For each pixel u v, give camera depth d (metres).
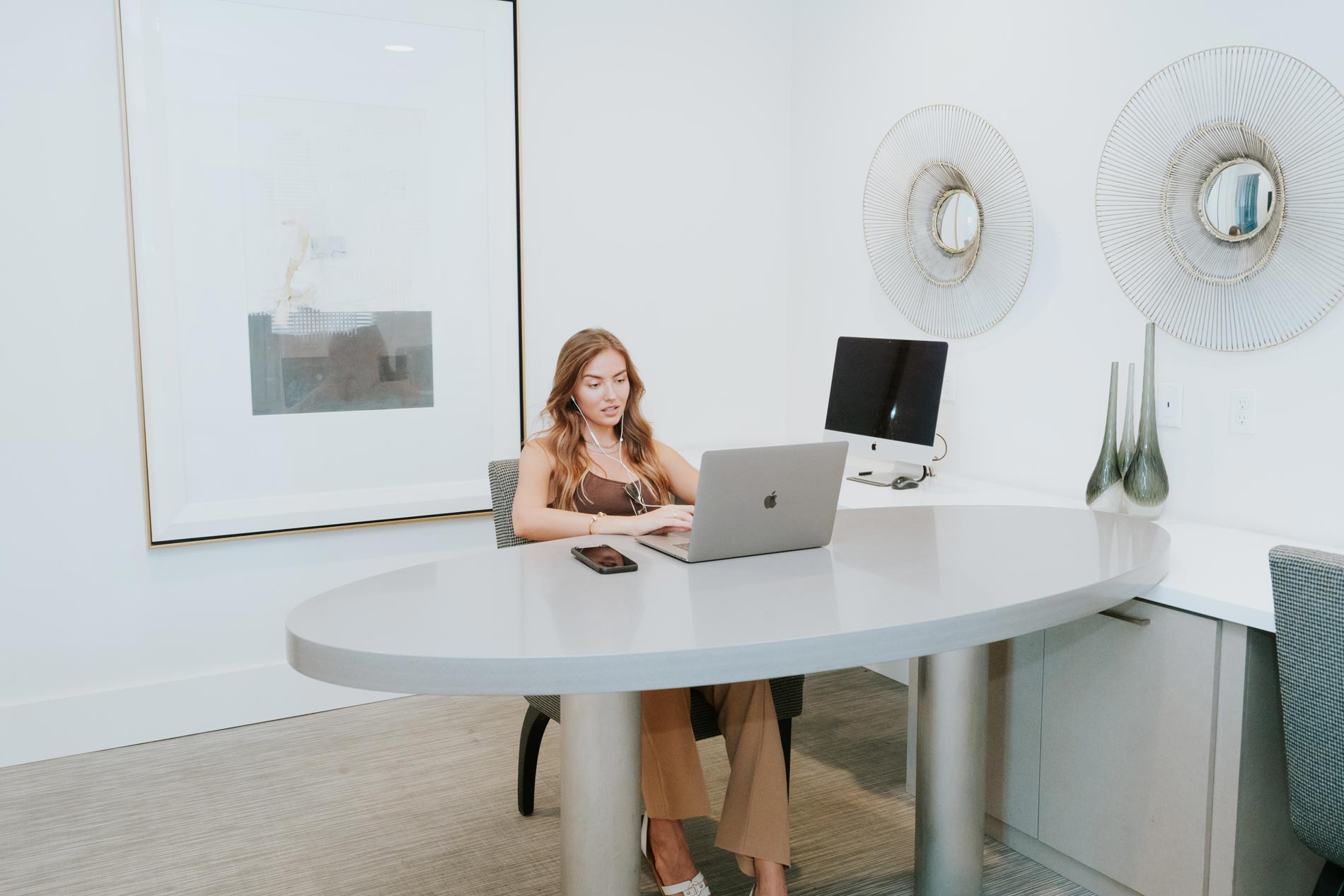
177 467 2.75
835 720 2.90
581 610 1.41
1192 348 2.37
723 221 3.55
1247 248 2.22
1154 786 1.85
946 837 1.88
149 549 2.77
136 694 2.77
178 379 2.73
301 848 2.20
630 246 3.38
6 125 2.51
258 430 2.84
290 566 2.96
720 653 1.25
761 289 3.66
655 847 1.85
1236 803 1.72
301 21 2.77
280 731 2.87
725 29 3.48
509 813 2.35
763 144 3.60
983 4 2.83
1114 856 1.93
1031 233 2.74
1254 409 2.25
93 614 2.72
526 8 3.12
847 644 1.31
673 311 3.49
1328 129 2.05
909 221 3.11
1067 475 2.71
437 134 2.99
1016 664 2.12
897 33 3.13
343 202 2.88
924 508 2.23
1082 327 2.63
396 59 2.90
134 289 2.65
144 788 2.50
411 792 2.46
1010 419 2.87
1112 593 1.60
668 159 3.42
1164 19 2.37
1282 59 2.12
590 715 1.51
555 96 3.20
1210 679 1.73
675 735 1.84
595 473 2.25
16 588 2.63
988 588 1.53
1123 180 2.47
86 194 2.61
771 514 1.72
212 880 2.07
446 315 3.06
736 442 3.67
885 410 2.88
